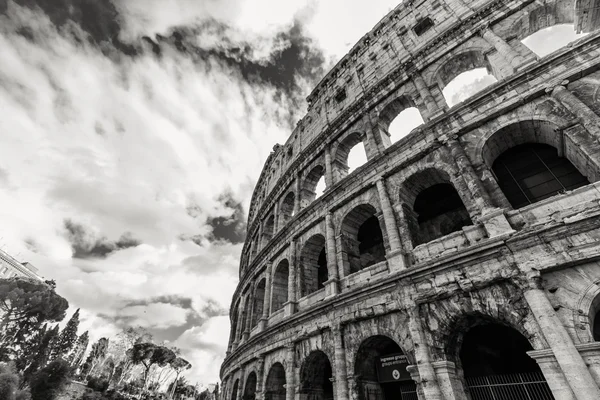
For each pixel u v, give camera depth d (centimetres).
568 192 1386
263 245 4206
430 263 1599
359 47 3738
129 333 11462
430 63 2541
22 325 6319
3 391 3775
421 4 3178
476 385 1452
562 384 1083
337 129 3195
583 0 2005
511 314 1312
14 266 11162
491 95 1859
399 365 1742
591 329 1112
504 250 1391
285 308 2662
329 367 2586
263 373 2683
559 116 1557
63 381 4831
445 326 1512
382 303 1792
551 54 1697
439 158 1959
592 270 1199
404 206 2059
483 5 2411
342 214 2486
